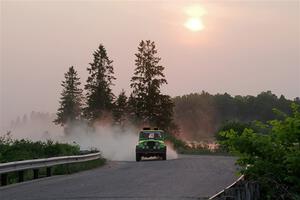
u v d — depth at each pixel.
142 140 40.25
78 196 14.51
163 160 38.84
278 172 10.98
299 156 10.45
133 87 97.44
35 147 29.11
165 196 14.28
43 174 23.77
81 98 119.31
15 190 16.75
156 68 97.19
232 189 10.11
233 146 11.26
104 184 18.23
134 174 23.11
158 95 96.00
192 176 21.53
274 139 11.11
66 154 30.33
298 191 10.78
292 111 11.20
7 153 25.36
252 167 11.16
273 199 10.85
